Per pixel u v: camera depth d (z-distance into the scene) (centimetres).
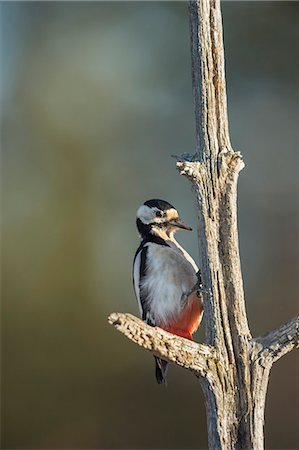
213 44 562
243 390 538
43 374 1702
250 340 546
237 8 1697
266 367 542
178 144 1767
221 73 563
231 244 554
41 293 1747
